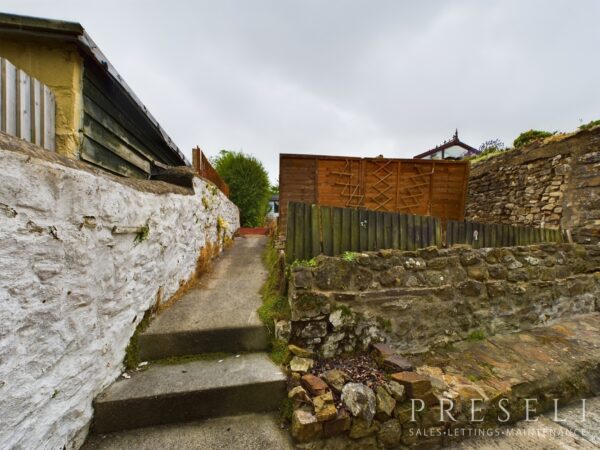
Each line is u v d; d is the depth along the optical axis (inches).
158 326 81.3
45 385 44.3
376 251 94.7
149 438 57.1
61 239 47.4
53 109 82.9
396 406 64.6
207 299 104.8
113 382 64.6
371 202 213.3
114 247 64.8
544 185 206.4
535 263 115.3
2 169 36.6
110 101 108.1
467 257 102.0
